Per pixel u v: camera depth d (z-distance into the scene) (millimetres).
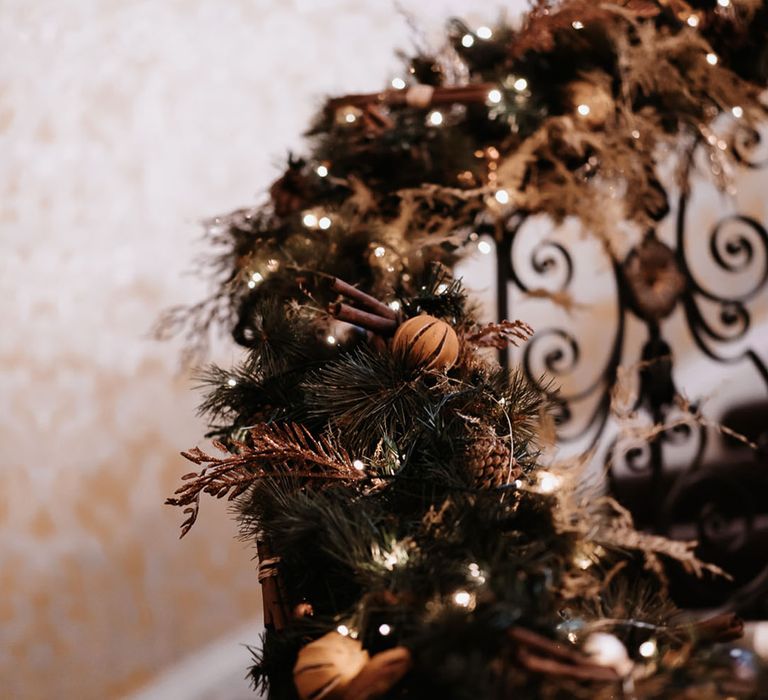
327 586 1720
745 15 2508
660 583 2111
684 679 1592
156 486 4418
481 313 2072
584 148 2498
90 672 4281
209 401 1983
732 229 4848
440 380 1804
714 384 4305
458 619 1541
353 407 1793
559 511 1703
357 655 1603
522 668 1539
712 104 2562
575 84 2443
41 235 4570
